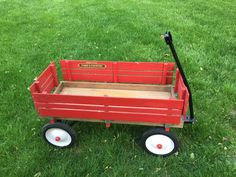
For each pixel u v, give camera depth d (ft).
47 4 12.05
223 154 4.42
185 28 8.90
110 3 11.76
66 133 4.46
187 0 12.22
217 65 6.79
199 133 4.75
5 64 6.91
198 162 4.28
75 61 4.98
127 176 4.08
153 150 4.43
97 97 4.05
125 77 5.04
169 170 4.20
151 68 4.87
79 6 11.50
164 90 4.96
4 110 5.38
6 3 12.29
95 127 4.92
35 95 4.18
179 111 4.00
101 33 8.56
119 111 4.15
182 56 7.09
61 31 8.93
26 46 7.96
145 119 4.18
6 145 4.57
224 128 4.90
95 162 4.28
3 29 9.23
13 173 4.11
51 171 4.12
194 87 5.93
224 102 5.49
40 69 6.74
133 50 7.48
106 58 7.11
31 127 4.93
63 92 5.04
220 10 10.90
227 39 8.13
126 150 4.52
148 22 9.42
